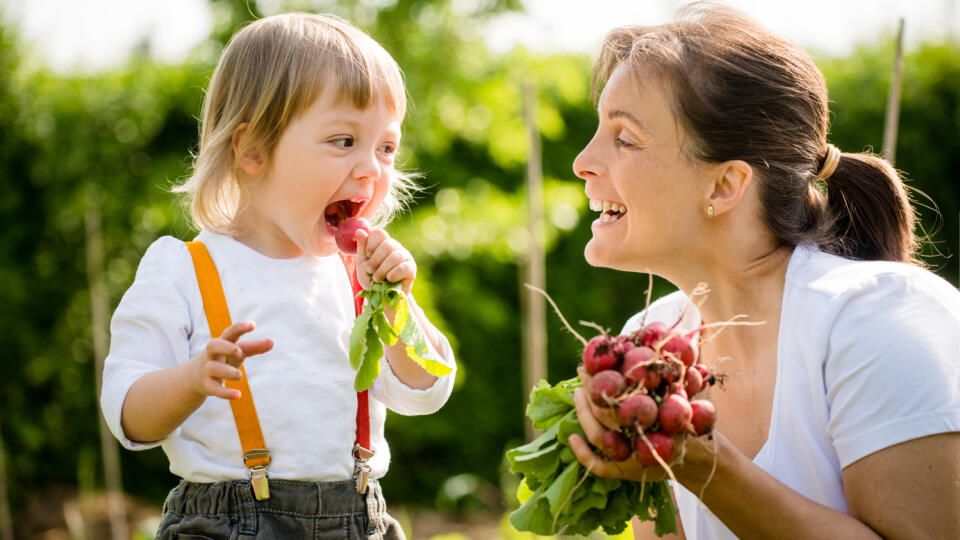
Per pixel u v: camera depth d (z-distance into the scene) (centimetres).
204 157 193
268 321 182
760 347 194
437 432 607
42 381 562
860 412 172
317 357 183
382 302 175
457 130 521
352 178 186
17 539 534
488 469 625
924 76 602
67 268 556
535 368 423
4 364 547
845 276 183
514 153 525
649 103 187
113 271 559
